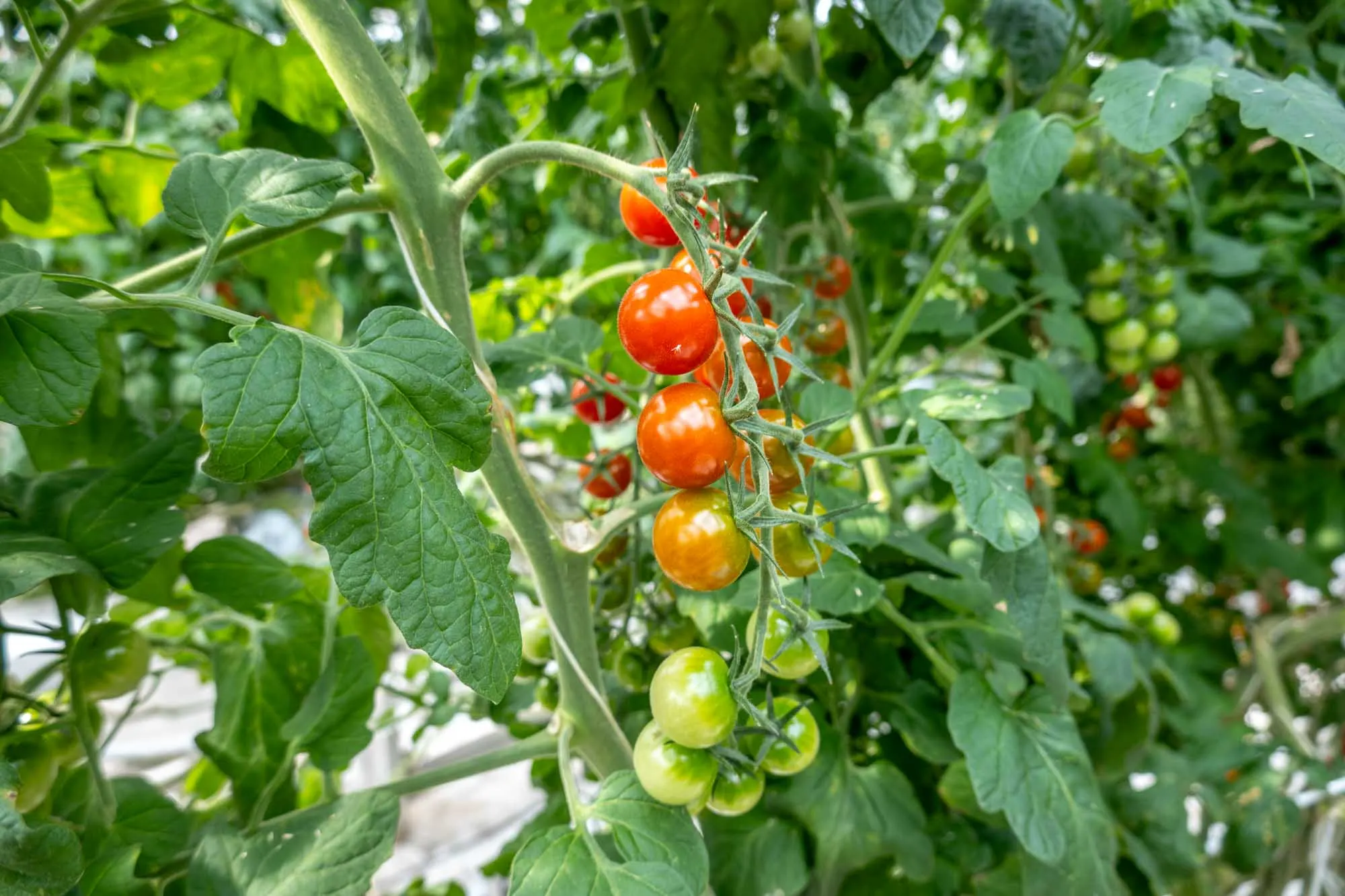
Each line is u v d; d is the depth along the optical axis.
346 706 0.34
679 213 0.20
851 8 0.49
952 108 0.85
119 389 0.41
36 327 0.22
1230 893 0.77
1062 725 0.38
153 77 0.46
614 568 0.40
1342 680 0.82
